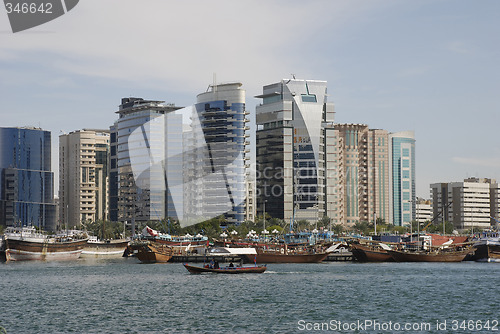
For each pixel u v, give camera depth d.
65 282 156.12
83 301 122.88
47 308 114.75
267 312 110.38
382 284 149.25
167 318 104.62
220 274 173.50
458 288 141.62
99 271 188.38
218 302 121.25
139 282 154.62
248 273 175.75
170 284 149.88
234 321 102.19
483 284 149.12
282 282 153.25
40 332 93.94
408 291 136.62
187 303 120.06
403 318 105.25
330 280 157.62
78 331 94.56
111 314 108.38
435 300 123.88
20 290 140.25
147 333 93.12
